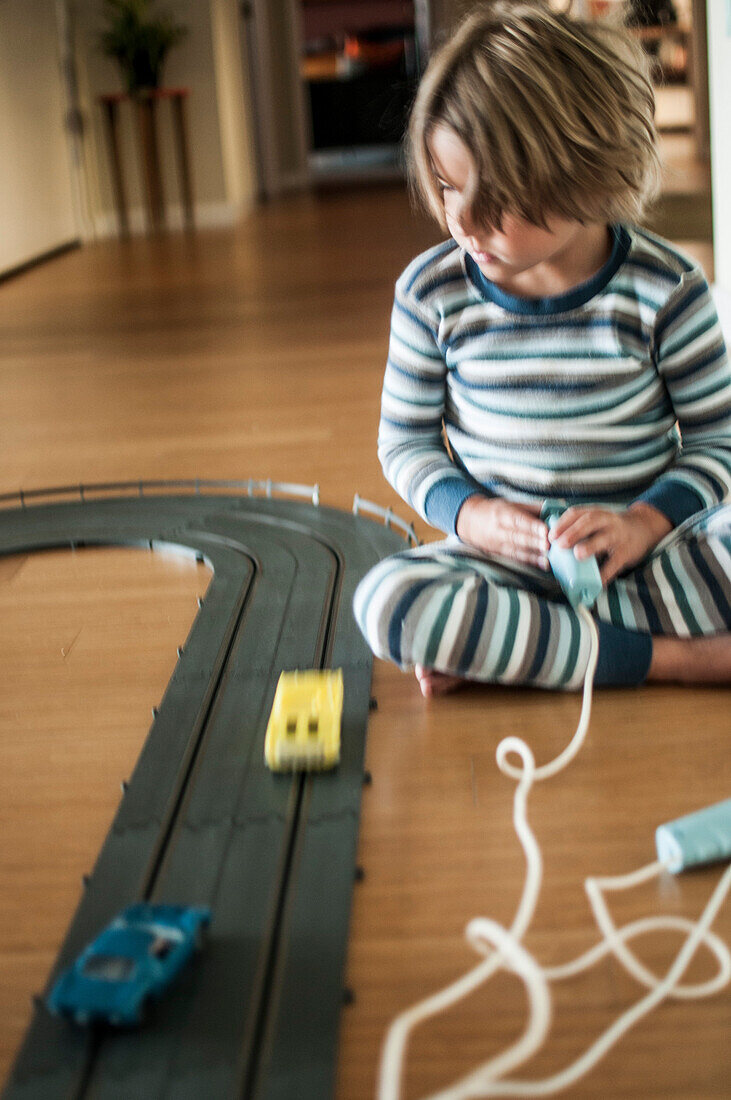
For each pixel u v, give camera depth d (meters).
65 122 5.27
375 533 1.43
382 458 1.13
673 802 0.85
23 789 0.94
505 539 0.97
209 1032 0.64
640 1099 0.59
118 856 0.82
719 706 0.98
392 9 8.56
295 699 0.94
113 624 1.26
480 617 0.95
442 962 0.70
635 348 0.98
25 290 4.07
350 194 6.70
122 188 5.66
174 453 1.93
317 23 8.67
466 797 0.87
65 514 1.61
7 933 0.77
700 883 0.76
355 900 0.76
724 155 2.25
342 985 0.67
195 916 0.70
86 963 0.66
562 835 0.82
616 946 0.70
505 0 0.99
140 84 5.51
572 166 0.87
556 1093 0.60
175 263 4.49
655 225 3.51
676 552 1.00
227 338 2.95
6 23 4.55
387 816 0.85
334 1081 0.61
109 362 2.76
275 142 6.98
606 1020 0.64
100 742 1.01
